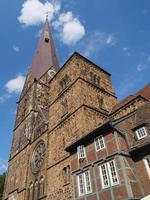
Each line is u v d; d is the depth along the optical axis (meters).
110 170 20.64
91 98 35.91
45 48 69.81
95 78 41.41
